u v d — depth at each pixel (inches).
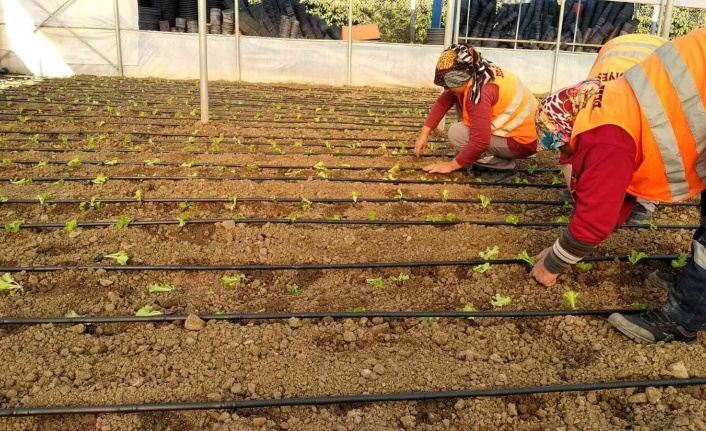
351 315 105.0
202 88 262.8
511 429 79.9
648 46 133.6
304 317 104.6
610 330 101.3
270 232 142.9
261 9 551.5
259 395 84.5
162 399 83.1
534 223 150.6
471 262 126.9
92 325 101.1
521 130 172.2
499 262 126.8
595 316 106.5
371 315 105.2
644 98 86.0
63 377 86.9
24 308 105.9
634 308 108.9
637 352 94.2
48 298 109.7
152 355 92.8
